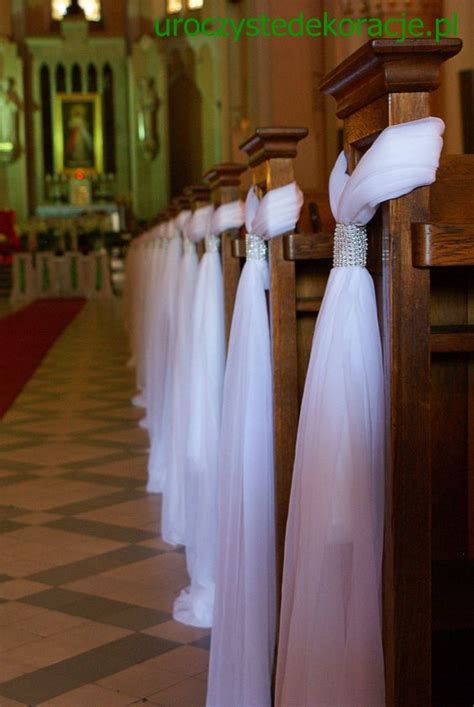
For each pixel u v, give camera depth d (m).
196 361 4.37
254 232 3.35
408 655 2.37
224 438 3.40
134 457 7.08
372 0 10.65
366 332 2.39
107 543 5.09
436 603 2.71
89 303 23.94
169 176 31.05
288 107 13.23
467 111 8.20
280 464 3.28
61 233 28.84
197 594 4.04
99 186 31.67
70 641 3.83
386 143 2.22
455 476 2.91
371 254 2.41
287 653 2.63
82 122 31.67
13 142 30.67
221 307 4.33
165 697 3.35
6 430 8.16
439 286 2.77
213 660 3.29
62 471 6.68
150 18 31.09
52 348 14.16
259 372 3.33
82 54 31.52
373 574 2.42
